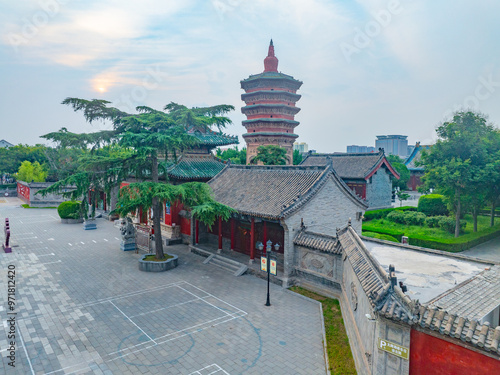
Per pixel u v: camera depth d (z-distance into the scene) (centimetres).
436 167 3381
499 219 4328
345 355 1427
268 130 5431
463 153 3372
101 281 2316
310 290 2159
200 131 3109
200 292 2139
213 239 3198
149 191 2388
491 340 809
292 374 1314
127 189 2438
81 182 2452
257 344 1529
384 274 1108
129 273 2494
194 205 2605
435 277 1456
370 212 4534
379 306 980
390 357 1002
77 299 2006
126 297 2045
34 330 1628
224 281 2342
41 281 2305
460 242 2950
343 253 1861
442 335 902
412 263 1675
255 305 1952
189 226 3338
